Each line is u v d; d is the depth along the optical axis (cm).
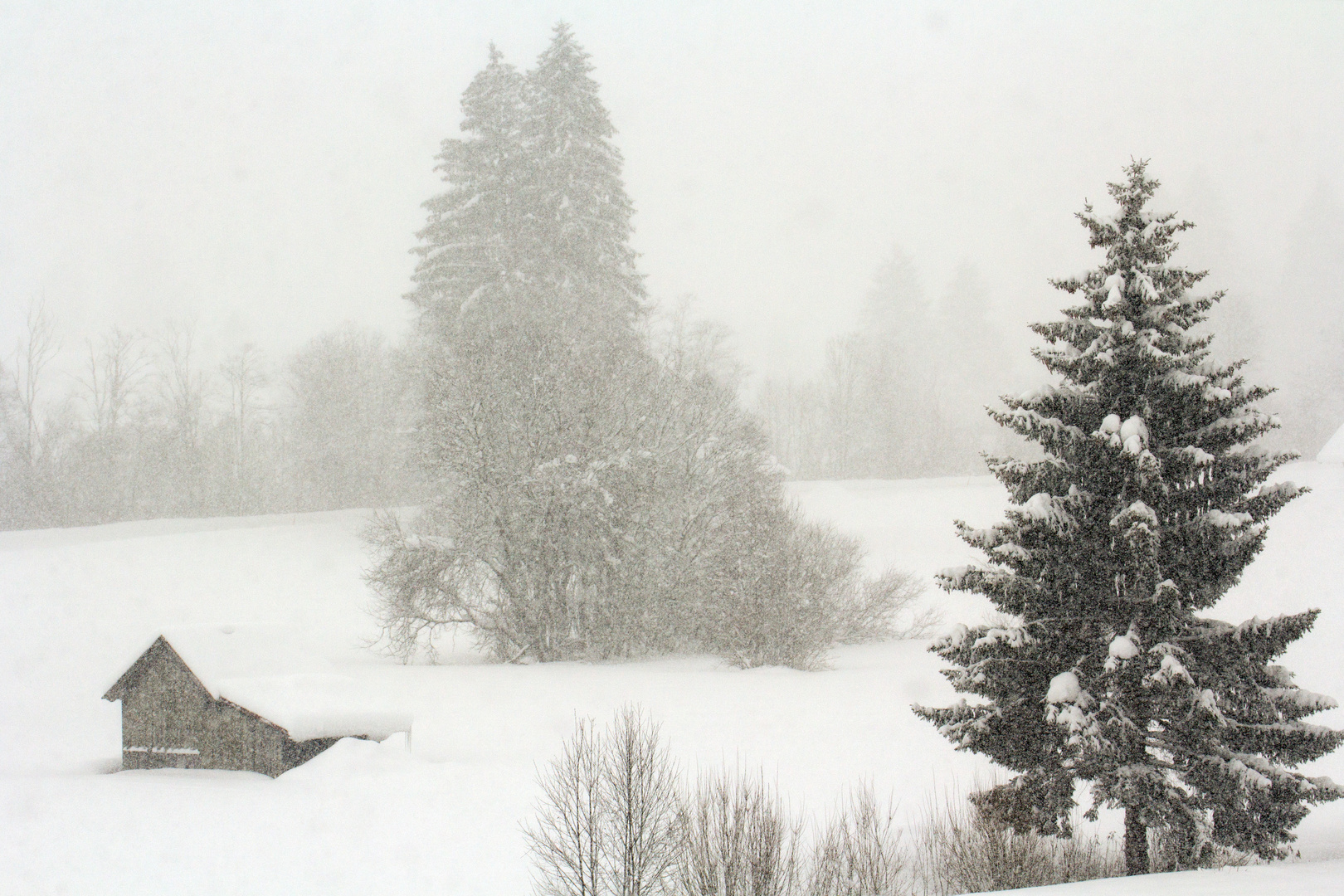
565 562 3062
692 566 3111
